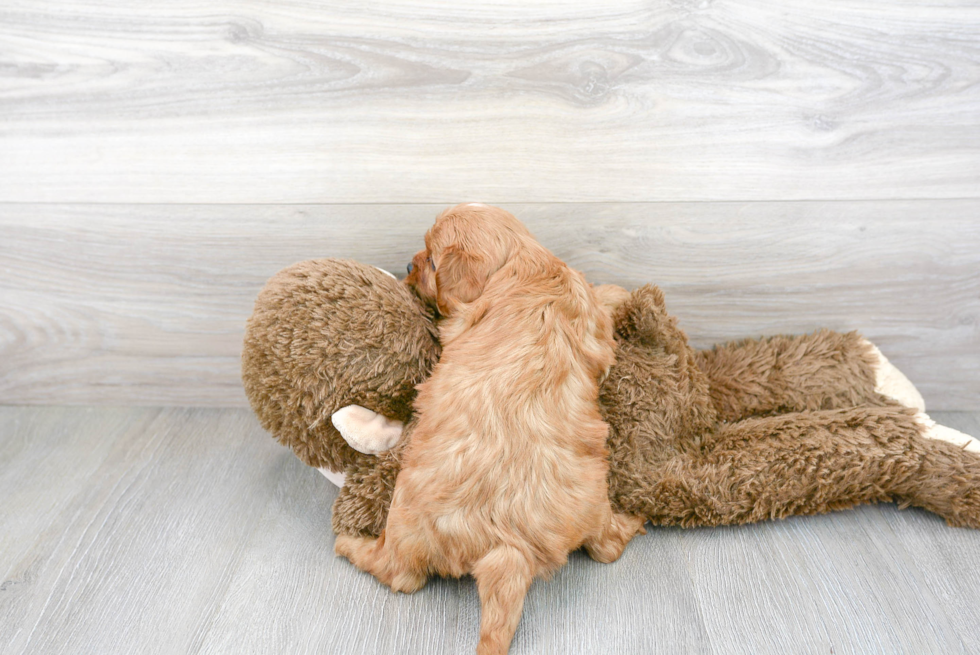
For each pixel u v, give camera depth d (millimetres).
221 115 1580
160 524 1491
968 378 1836
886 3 1467
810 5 1473
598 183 1636
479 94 1553
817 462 1450
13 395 1895
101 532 1464
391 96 1556
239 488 1612
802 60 1521
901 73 1528
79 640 1213
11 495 1565
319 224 1687
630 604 1295
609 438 1483
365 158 1617
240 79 1546
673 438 1531
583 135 1589
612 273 1737
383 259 1723
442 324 1401
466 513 1220
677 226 1680
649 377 1513
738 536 1461
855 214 1657
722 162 1615
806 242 1690
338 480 1516
